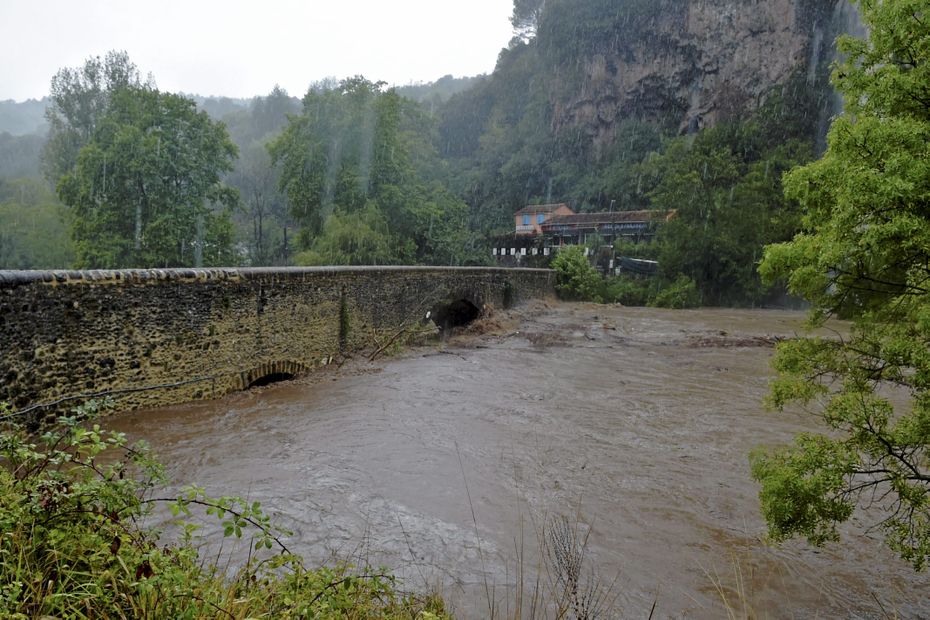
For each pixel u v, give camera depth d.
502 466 8.05
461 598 4.71
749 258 36.47
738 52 60.41
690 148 53.16
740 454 8.72
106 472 3.19
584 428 9.98
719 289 38.38
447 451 8.61
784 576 5.32
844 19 53.28
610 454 8.64
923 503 3.85
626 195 58.97
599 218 50.97
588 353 18.08
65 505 2.89
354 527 6.05
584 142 72.19
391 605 3.62
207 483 7.09
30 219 49.56
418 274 19.84
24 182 60.44
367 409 10.88
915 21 3.56
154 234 28.64
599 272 42.41
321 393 12.10
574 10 76.00
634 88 69.06
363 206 35.50
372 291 16.88
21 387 7.71
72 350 8.52
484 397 12.11
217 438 8.89
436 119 67.69
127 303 9.39
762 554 5.72
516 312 27.73
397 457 8.30
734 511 6.73
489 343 19.89
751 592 5.04
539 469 7.97
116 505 3.09
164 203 29.53
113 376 9.24
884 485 7.35
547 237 52.06
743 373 15.06
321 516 6.28
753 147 48.81
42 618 2.30
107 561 2.73
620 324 24.89
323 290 14.47
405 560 5.37
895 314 3.94
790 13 56.84
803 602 4.91
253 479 7.30
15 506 2.74
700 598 4.93
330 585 3.08
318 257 31.00
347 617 3.15
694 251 37.69
